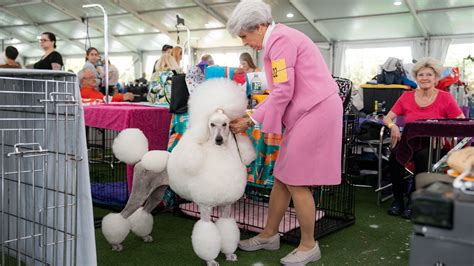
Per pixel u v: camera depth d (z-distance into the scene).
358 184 4.53
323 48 12.53
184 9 11.40
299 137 2.09
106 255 2.30
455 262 0.85
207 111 2.04
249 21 2.08
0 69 1.34
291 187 2.19
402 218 3.23
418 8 9.46
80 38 15.75
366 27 11.04
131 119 2.82
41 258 1.74
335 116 2.10
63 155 1.59
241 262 2.24
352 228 2.94
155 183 2.33
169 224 2.90
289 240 2.54
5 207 1.88
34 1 12.34
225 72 2.85
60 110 1.58
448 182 0.98
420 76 3.32
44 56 4.61
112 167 3.98
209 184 1.97
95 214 3.07
